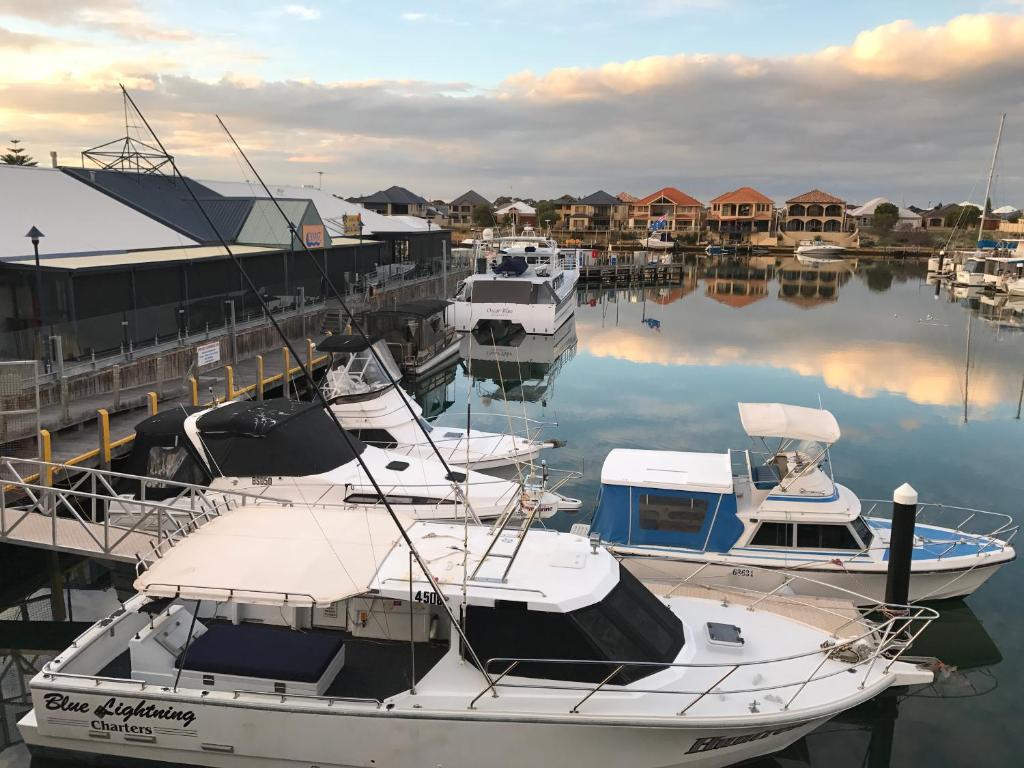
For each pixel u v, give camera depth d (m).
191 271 28.14
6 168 30.11
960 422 24.61
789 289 69.50
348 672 8.23
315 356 27.11
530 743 7.64
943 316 50.91
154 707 7.94
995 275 66.00
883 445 22.11
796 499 12.38
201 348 21.44
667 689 7.93
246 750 7.91
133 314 22.56
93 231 28.20
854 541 12.27
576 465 19.89
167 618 8.66
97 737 8.15
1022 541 15.78
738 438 22.64
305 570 8.02
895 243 117.44
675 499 12.51
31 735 8.27
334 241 41.97
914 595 12.45
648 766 7.92
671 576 12.25
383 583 7.93
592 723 7.51
